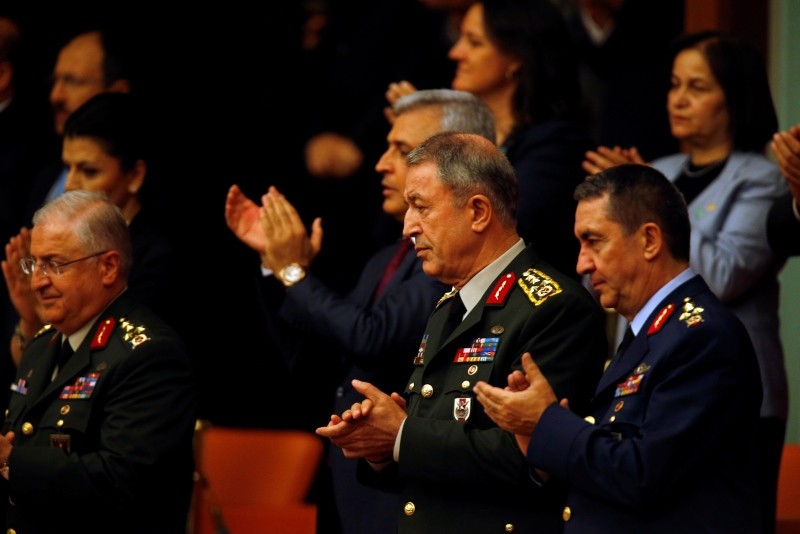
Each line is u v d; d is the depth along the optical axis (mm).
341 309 15492
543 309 13211
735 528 12039
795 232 15492
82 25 28000
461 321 13703
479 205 13602
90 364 15414
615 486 11945
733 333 12289
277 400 25672
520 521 12969
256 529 20625
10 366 19469
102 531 14992
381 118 25859
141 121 18953
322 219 24703
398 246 16656
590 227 12914
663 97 21750
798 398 22297
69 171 18781
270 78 26766
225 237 25812
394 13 26344
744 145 17250
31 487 14867
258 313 25781
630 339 12906
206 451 22000
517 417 12398
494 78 18453
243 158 26219
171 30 26719
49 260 15562
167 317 18281
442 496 13219
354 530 15242
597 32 23688
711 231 16625
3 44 23203
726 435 12133
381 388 15414
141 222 18672
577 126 17656
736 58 17234
